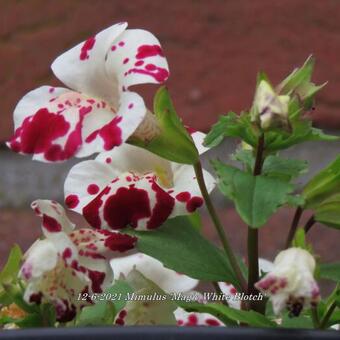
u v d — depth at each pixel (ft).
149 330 0.99
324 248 2.21
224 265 1.24
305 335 0.99
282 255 1.09
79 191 1.27
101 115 1.18
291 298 1.06
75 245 1.16
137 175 1.25
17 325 1.21
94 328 1.00
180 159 1.22
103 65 1.20
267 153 1.18
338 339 0.99
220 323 1.34
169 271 1.42
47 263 1.12
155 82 1.15
